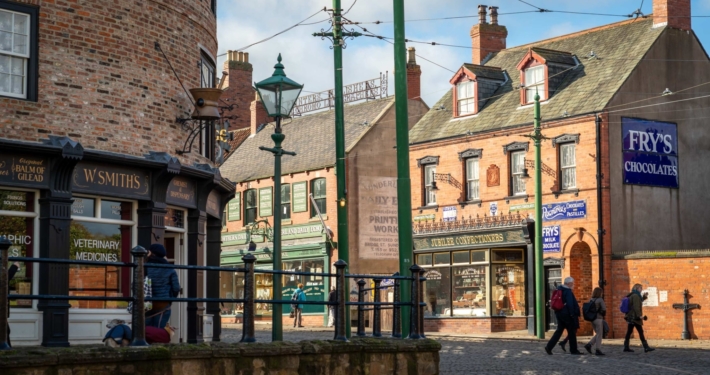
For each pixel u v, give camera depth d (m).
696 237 36.72
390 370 13.86
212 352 11.66
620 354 24.22
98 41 17.61
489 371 18.94
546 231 35.69
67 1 17.20
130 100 18.06
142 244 18.11
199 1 20.39
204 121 20.19
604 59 37.09
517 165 37.09
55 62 16.95
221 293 50.97
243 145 53.72
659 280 31.95
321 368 13.02
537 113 31.89
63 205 16.53
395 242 24.94
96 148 17.36
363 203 24.59
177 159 18.42
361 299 15.41
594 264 33.88
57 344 16.31
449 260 39.16
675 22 36.91
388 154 46.34
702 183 37.12
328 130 48.53
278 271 13.01
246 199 50.25
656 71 36.00
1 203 16.08
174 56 19.25
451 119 41.06
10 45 16.48
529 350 25.70
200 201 19.98
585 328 34.59
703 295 30.72
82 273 17.30
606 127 34.28
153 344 11.62
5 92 16.38
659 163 35.78
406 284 16.17
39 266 16.39
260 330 40.75
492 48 43.31
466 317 37.94
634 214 34.75
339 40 19.33
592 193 34.19
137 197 17.92
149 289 13.62
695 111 37.19
